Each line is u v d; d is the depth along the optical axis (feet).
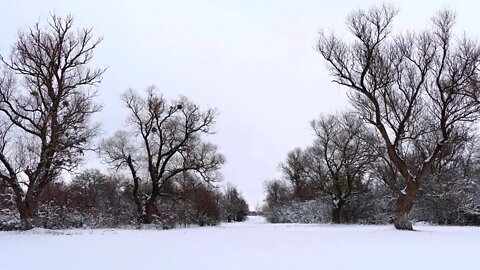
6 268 31.76
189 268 31.60
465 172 142.10
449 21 87.45
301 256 38.75
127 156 133.39
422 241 55.57
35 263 34.37
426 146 124.47
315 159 173.17
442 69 87.30
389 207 153.99
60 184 128.98
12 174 88.12
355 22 101.04
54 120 89.86
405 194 88.99
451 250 43.57
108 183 162.40
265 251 43.16
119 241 57.47
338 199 164.76
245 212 318.04
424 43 88.17
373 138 123.44
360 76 89.61
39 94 92.02
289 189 269.85
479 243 52.16
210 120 138.51
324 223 169.17
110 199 149.28
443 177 134.51
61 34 93.30
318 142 170.50
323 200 181.88
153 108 132.05
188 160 135.85
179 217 130.41
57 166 90.07
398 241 55.72
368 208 162.30
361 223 158.71
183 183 147.33
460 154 143.43
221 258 37.42
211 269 31.14
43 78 90.84
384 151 109.60
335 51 90.48
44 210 101.40
